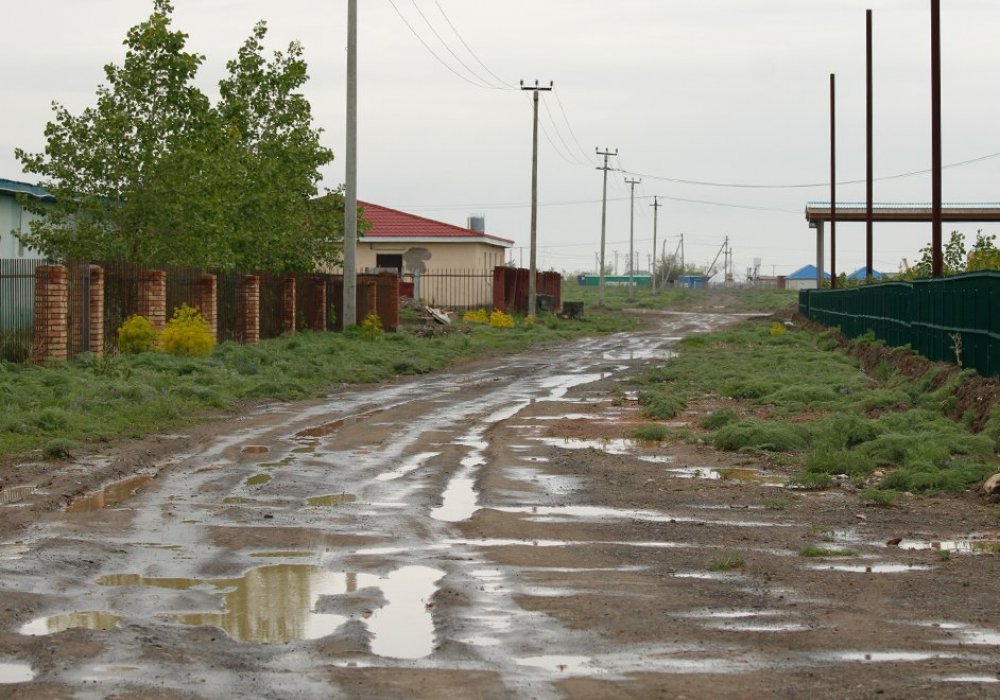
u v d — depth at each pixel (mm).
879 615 7023
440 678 5664
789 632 6605
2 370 19734
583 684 5582
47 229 29844
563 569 8312
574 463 14055
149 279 26844
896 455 14047
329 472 13047
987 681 5641
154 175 29406
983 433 14812
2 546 8805
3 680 5551
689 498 11633
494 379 28234
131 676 5629
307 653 6086
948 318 21953
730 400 22703
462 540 9375
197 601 7258
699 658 6059
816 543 9430
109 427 15695
